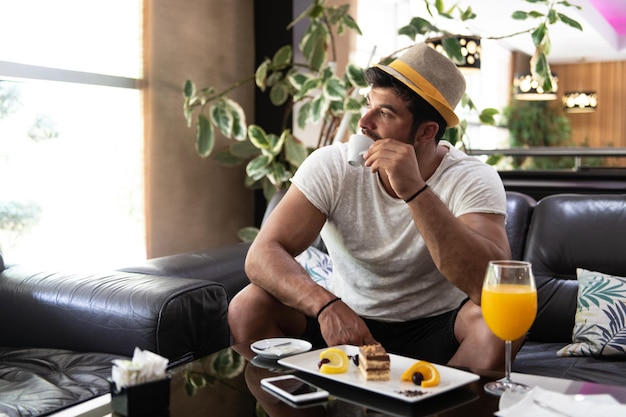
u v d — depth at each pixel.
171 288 1.82
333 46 3.57
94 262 3.13
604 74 8.60
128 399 1.06
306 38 3.50
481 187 1.64
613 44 7.86
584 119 8.59
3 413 1.41
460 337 1.56
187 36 3.47
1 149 2.77
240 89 3.84
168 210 3.41
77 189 3.06
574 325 2.04
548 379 1.19
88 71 3.05
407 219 1.69
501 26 6.47
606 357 1.89
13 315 2.00
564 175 2.82
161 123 3.36
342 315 1.47
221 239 3.75
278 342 1.42
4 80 2.76
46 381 1.62
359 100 3.23
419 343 1.74
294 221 1.72
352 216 1.74
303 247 1.74
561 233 2.14
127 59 3.23
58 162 2.98
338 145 1.82
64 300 1.89
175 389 1.18
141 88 3.29
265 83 3.67
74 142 3.04
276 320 1.65
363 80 3.22
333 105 3.41
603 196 2.15
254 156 3.73
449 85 1.62
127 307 1.79
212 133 3.38
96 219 3.13
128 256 3.28
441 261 1.49
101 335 1.83
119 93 3.21
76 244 3.06
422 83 1.58
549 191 2.73
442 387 1.12
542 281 2.12
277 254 1.64
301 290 1.54
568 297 2.07
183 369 1.30
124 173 3.25
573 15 6.12
